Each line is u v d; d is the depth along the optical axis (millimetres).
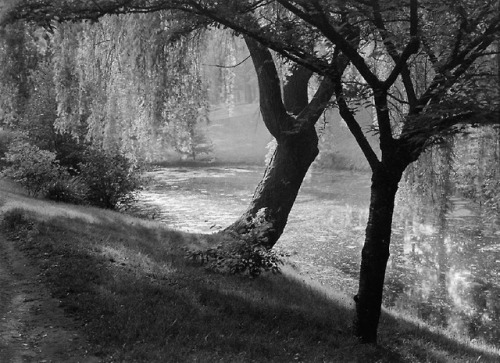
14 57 8656
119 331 6371
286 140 13336
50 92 19094
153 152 11195
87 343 6109
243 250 10578
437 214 11258
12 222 11867
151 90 10508
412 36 6227
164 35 8977
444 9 5562
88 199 20875
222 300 8219
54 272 8438
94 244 10414
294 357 6238
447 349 8336
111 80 10453
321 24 6445
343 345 7102
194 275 9625
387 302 12750
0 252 9875
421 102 6625
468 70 6516
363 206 25328
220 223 21656
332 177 36031
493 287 13586
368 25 7070
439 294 13227
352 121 7121
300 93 14039
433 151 10008
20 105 9594
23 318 6816
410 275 14836
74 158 22062
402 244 17984
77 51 9883
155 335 6336
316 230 20219
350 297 11734
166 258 10688
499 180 10133
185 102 11328
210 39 12070
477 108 5332
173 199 28250
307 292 10602
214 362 5598
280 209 13562
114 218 15289
